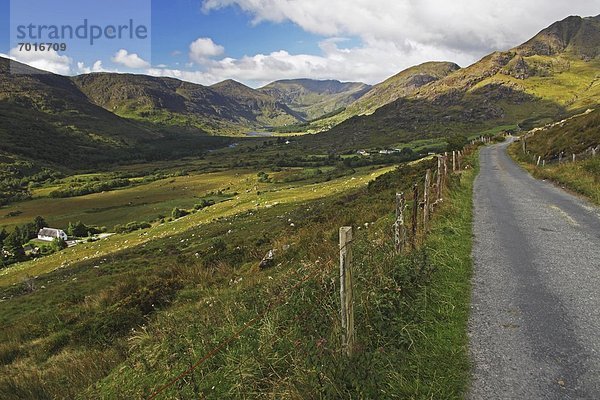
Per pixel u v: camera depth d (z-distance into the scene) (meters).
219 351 5.67
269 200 87.62
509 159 46.28
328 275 6.36
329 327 5.04
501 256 9.35
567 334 5.67
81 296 18.69
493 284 7.62
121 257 52.84
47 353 11.22
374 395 4.19
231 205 93.19
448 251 9.27
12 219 127.25
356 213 16.98
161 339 7.34
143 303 12.38
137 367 6.55
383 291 6.12
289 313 5.82
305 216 31.05
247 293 8.72
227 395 4.66
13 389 8.05
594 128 35.19
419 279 6.89
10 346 12.65
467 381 4.67
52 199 158.00
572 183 20.09
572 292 7.14
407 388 4.35
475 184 23.25
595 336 5.60
